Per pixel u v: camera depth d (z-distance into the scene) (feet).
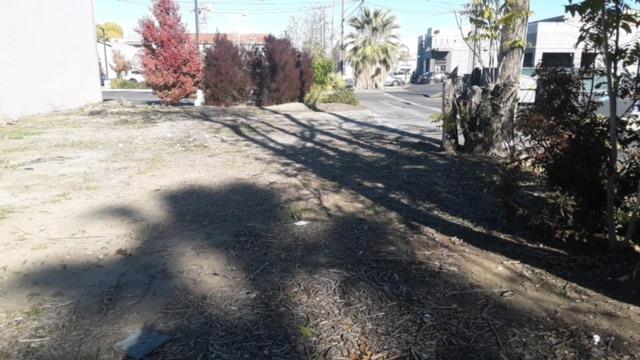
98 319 10.25
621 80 13.37
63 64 57.31
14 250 14.01
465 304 10.96
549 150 14.33
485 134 30.27
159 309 10.67
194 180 22.65
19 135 37.01
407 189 21.33
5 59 46.32
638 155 13.47
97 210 17.89
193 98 65.82
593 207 14.35
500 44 31.86
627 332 9.91
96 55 66.08
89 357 8.91
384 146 33.88
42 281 12.04
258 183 22.20
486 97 30.27
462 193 20.63
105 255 13.67
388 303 10.96
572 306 10.94
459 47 188.65
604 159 13.66
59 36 56.34
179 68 62.59
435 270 12.71
